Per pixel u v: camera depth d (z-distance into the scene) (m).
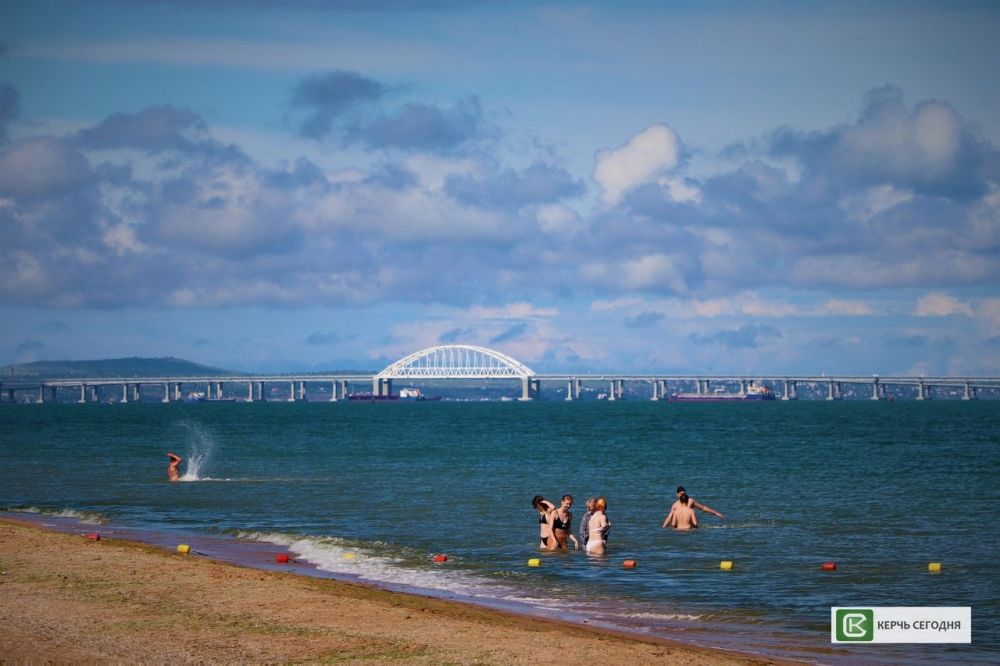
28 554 32.69
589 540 36.44
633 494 58.31
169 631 22.48
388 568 33.91
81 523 46.31
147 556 32.66
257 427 191.88
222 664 19.91
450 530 42.72
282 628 22.89
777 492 59.06
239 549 38.03
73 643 21.33
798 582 31.31
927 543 38.78
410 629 23.02
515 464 84.75
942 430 161.38
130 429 179.88
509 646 21.61
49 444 122.44
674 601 28.66
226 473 74.44
